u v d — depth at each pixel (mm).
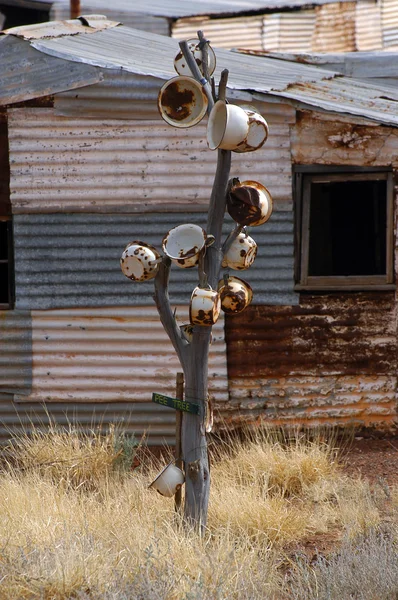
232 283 16250
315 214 34969
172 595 13484
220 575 14062
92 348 24594
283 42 46188
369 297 23938
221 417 24359
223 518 17297
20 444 23547
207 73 15648
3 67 24297
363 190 35062
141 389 24547
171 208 24141
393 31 44406
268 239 24109
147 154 24047
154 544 15211
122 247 24359
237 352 24266
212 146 14977
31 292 24562
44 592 13602
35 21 45438
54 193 24297
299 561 14875
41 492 18859
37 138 24234
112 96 23797
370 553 14703
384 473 21406
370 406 24172
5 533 15766
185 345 16172
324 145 23656
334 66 31547
